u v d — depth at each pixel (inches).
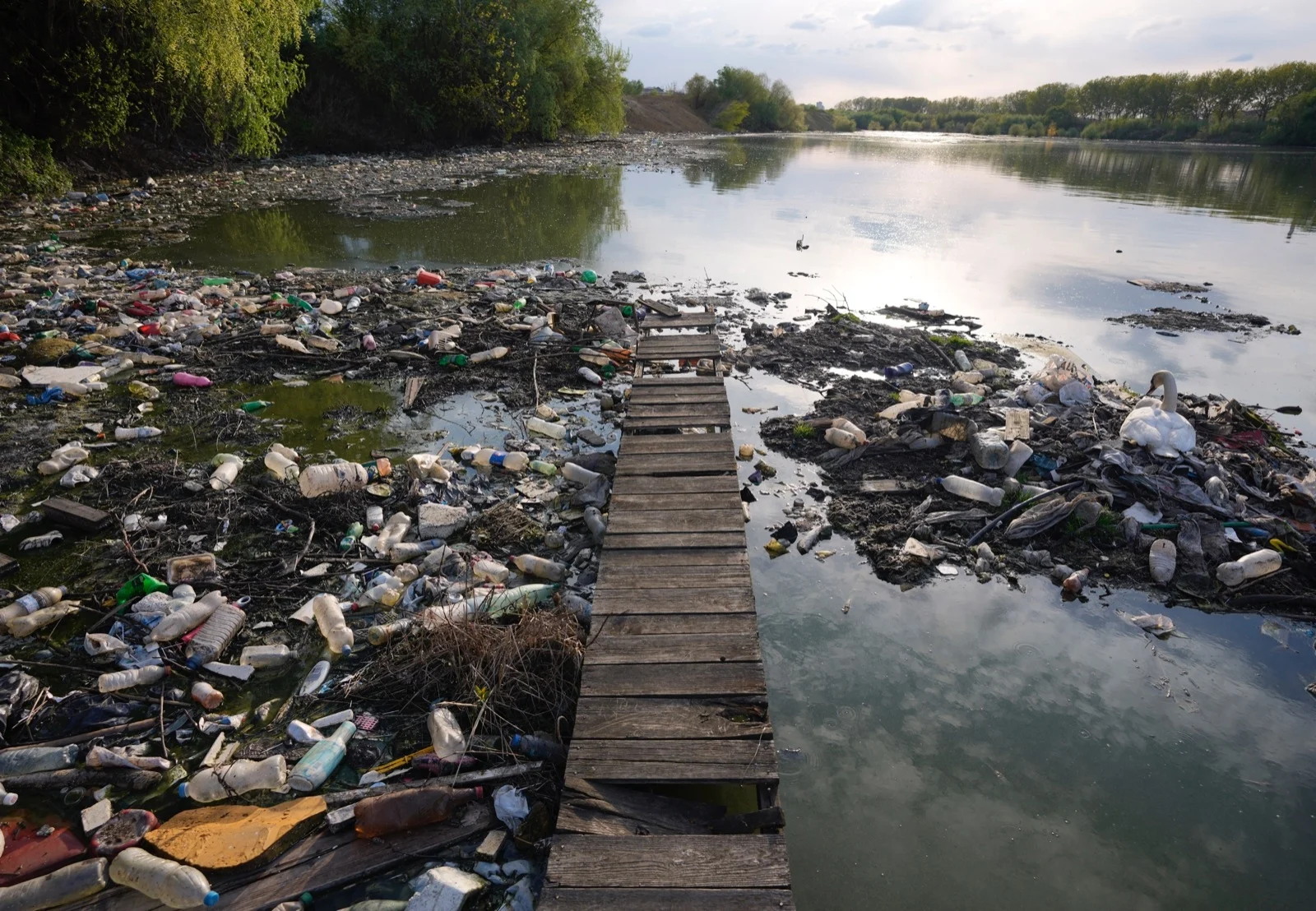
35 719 154.9
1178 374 395.2
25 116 735.1
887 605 212.8
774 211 875.4
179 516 228.1
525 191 936.3
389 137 1267.2
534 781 144.6
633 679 159.5
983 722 174.7
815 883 137.9
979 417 307.9
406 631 182.1
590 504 244.8
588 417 318.0
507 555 219.6
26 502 233.9
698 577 192.9
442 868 126.2
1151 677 189.6
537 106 1465.3
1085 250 701.9
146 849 128.5
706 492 236.4
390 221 710.5
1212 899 137.2
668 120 2640.3
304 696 164.7
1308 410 352.2
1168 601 216.5
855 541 241.0
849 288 554.9
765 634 200.7
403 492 246.8
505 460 266.8
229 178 871.1
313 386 333.1
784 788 157.1
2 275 451.8
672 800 133.8
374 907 121.7
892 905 134.3
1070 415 309.1
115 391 316.8
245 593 196.9
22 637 178.2
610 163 1315.2
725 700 153.8
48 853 128.3
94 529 218.1
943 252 681.6
